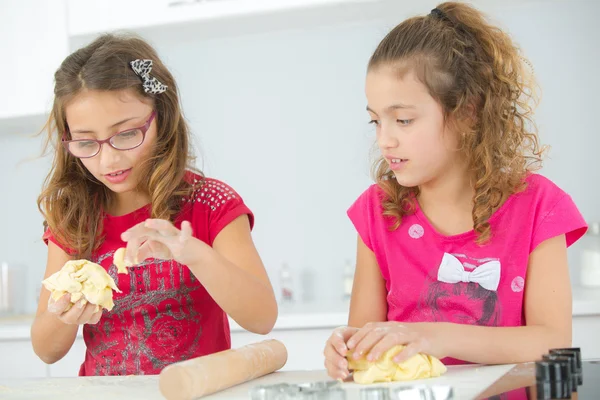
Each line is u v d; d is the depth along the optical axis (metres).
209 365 1.04
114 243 1.52
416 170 1.33
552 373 0.90
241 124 3.03
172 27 2.84
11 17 2.89
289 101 2.99
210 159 3.04
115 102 1.35
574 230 1.40
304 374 1.21
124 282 1.47
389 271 1.46
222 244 1.46
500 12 2.82
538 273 1.36
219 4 2.72
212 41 3.04
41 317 1.45
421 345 1.10
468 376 1.09
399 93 1.30
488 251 1.39
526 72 1.58
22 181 3.20
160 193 1.44
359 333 1.10
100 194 1.55
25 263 3.18
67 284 1.25
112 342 1.48
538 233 1.37
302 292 2.93
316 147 2.97
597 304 2.28
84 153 1.38
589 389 0.88
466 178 1.44
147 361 1.46
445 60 1.34
